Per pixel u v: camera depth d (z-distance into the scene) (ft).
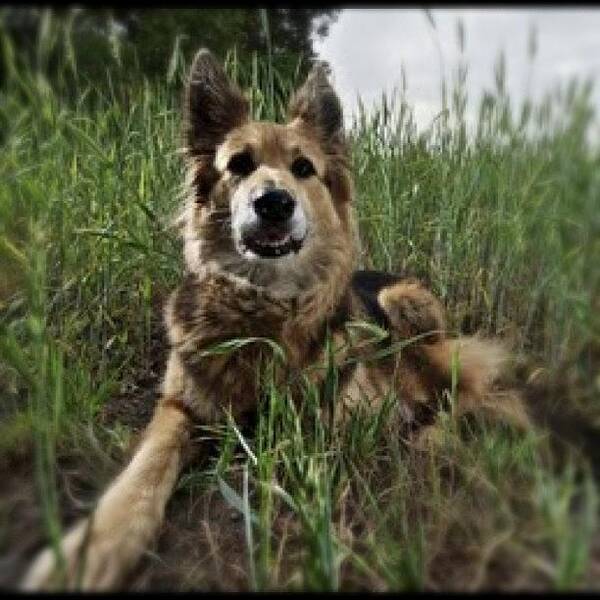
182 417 1.72
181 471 1.62
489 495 1.24
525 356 1.94
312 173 2.05
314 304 1.94
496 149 2.05
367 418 1.74
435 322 2.29
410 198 2.72
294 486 1.48
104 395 1.91
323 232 2.02
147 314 2.26
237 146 2.00
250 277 1.89
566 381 1.50
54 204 2.04
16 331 1.80
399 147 2.76
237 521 1.46
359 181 2.72
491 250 2.26
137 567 1.18
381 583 1.13
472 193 2.33
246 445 1.52
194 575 1.22
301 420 1.73
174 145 2.47
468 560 1.06
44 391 1.56
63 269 2.08
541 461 1.22
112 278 2.24
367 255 2.81
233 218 1.92
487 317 2.30
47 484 1.30
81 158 2.27
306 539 1.21
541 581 0.91
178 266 2.36
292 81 2.57
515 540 0.99
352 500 1.49
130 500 1.31
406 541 1.18
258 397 1.75
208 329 1.84
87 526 1.14
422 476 1.54
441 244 2.54
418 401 2.11
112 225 2.21
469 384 2.00
